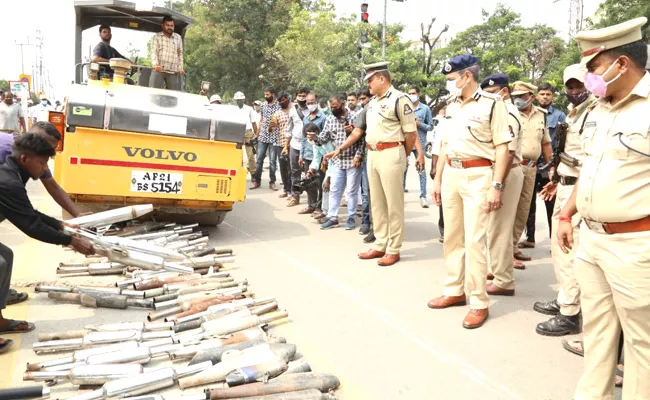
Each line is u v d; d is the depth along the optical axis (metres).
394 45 31.45
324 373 3.32
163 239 5.82
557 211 4.36
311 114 8.77
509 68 30.86
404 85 29.67
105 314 4.25
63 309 4.32
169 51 7.72
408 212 9.10
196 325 3.93
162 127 6.04
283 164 9.97
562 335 4.07
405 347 3.83
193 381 3.15
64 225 3.77
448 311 4.55
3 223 7.16
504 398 3.17
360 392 3.20
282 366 3.25
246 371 3.17
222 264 5.59
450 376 3.42
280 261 5.92
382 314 4.44
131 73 7.92
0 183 3.51
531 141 5.62
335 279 5.32
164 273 4.98
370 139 5.79
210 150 6.28
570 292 4.04
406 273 5.56
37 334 3.83
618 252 2.52
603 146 2.55
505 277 4.99
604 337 2.73
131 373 3.18
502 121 4.14
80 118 5.78
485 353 3.76
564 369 3.54
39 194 9.53
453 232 4.56
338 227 7.75
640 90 2.44
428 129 9.48
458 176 4.36
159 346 3.57
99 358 3.33
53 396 3.05
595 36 2.46
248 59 39.50
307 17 37.00
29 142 3.66
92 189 5.91
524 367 3.56
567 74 4.27
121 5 7.42
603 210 2.53
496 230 4.94
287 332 4.04
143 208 4.18
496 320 4.38
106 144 5.91
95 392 2.96
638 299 2.49
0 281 3.64
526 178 5.73
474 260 4.24
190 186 6.24
